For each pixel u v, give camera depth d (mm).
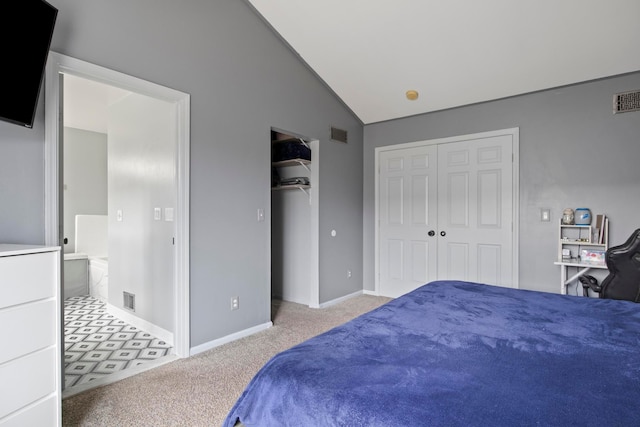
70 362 2512
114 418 1808
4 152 1763
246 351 2701
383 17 2918
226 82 2887
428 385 954
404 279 4352
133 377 2262
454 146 3973
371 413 850
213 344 2777
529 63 3098
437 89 3668
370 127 4641
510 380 986
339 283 4270
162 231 2959
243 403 1126
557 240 3332
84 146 5055
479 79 3414
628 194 3002
